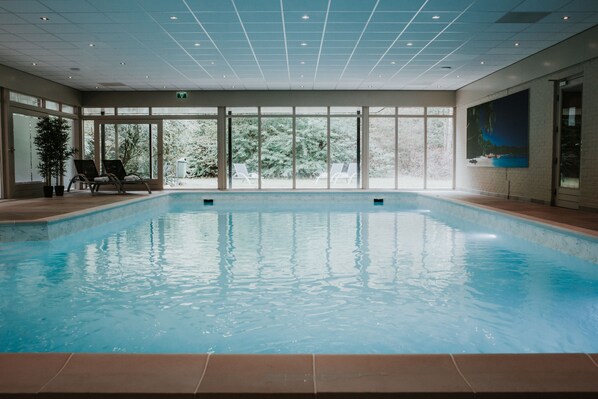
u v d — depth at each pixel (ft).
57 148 41.96
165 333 12.02
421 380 7.08
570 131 32.86
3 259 20.83
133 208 37.01
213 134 53.31
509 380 7.06
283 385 6.95
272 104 52.03
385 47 33.09
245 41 31.42
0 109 39.42
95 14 25.98
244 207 42.98
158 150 53.06
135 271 18.58
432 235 27.09
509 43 32.35
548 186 34.86
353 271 18.48
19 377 7.22
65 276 17.84
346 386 6.91
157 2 24.06
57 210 29.25
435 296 15.21
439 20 27.07
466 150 49.85
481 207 31.37
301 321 12.87
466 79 45.88
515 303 14.49
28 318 13.17
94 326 12.53
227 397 6.72
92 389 6.84
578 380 7.07
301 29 28.73
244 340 11.55
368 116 53.01
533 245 24.08
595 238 19.69
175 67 39.83
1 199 38.88
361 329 12.28
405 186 53.57
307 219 34.17
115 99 52.31
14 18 26.61
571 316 13.33
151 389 6.84
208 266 19.38
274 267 19.17
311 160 53.47
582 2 24.25
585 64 30.17
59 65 39.06
